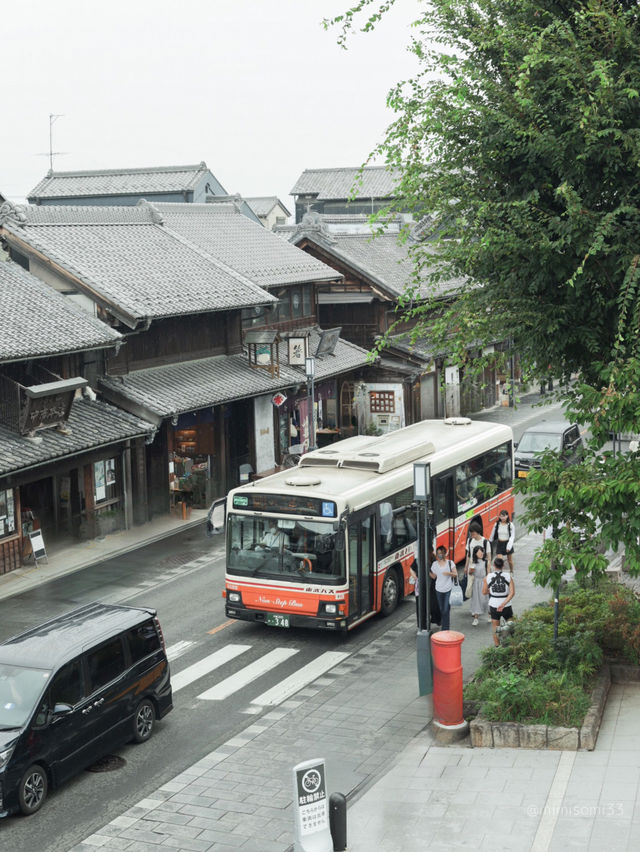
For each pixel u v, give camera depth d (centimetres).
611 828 1153
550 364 1609
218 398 3212
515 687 1472
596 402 1342
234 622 2142
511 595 1850
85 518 2875
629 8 1520
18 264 3097
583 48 1432
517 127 1455
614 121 1382
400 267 4959
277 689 1753
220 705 1691
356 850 1148
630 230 1422
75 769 1396
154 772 1441
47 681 1366
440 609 1939
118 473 2994
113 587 2425
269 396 3762
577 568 1390
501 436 2695
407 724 1579
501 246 1469
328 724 1591
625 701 1552
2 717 1334
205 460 3441
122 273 3250
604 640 1708
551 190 1517
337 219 5719
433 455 2344
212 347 3578
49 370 2805
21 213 3114
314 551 1942
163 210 4125
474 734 1440
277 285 3975
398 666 1848
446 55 1539
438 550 1938
